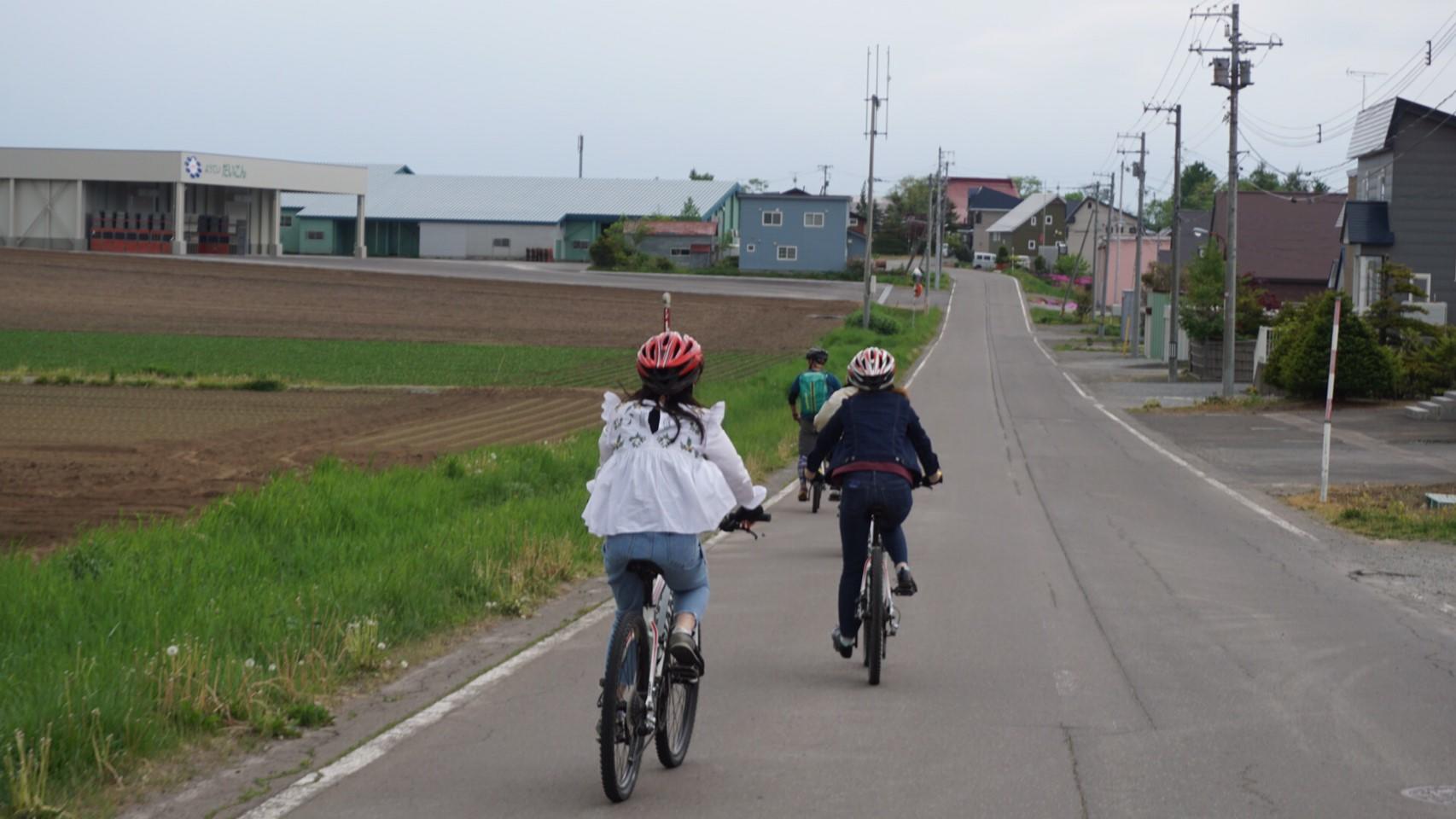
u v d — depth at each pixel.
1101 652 8.59
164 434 25.88
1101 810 5.50
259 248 99.44
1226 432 28.27
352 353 47.31
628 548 5.64
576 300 75.12
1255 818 5.42
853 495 7.57
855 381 7.70
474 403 32.94
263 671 7.30
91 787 5.64
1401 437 26.41
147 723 6.20
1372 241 41.69
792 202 107.69
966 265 147.38
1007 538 13.81
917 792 5.73
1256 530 14.90
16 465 21.27
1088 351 66.75
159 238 92.81
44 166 92.38
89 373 36.72
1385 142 42.12
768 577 11.51
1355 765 6.16
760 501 6.09
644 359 5.79
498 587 10.09
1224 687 7.68
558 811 5.47
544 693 7.41
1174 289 46.28
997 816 5.41
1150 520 15.59
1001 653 8.54
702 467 5.73
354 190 101.75
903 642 8.86
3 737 5.71
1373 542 14.10
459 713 6.99
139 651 7.33
